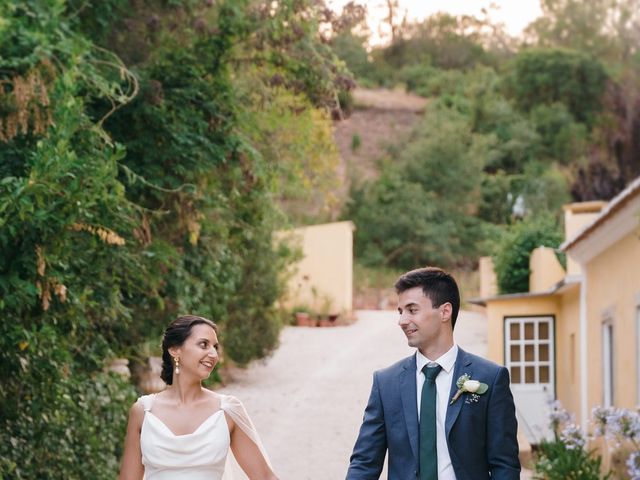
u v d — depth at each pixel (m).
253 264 19.06
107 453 8.71
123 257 8.59
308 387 19.39
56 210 6.51
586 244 13.19
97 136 7.89
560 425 15.65
